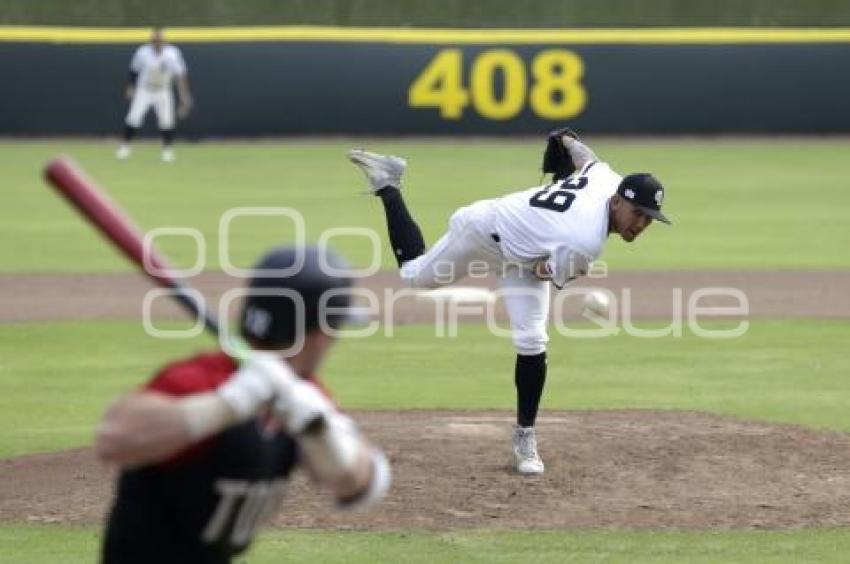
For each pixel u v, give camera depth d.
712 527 27.19
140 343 45.31
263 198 79.12
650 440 32.69
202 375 13.05
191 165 94.00
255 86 108.50
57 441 33.69
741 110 110.19
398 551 25.58
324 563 24.84
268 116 108.88
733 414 36.50
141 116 96.75
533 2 114.44
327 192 81.62
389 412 36.03
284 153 101.00
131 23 112.88
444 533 26.67
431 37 108.81
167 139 96.38
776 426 34.38
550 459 31.12
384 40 108.69
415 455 31.31
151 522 13.62
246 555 25.23
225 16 113.31
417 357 43.84
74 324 48.06
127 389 39.34
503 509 28.06
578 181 30.30
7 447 33.09
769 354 44.38
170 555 13.74
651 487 29.45
